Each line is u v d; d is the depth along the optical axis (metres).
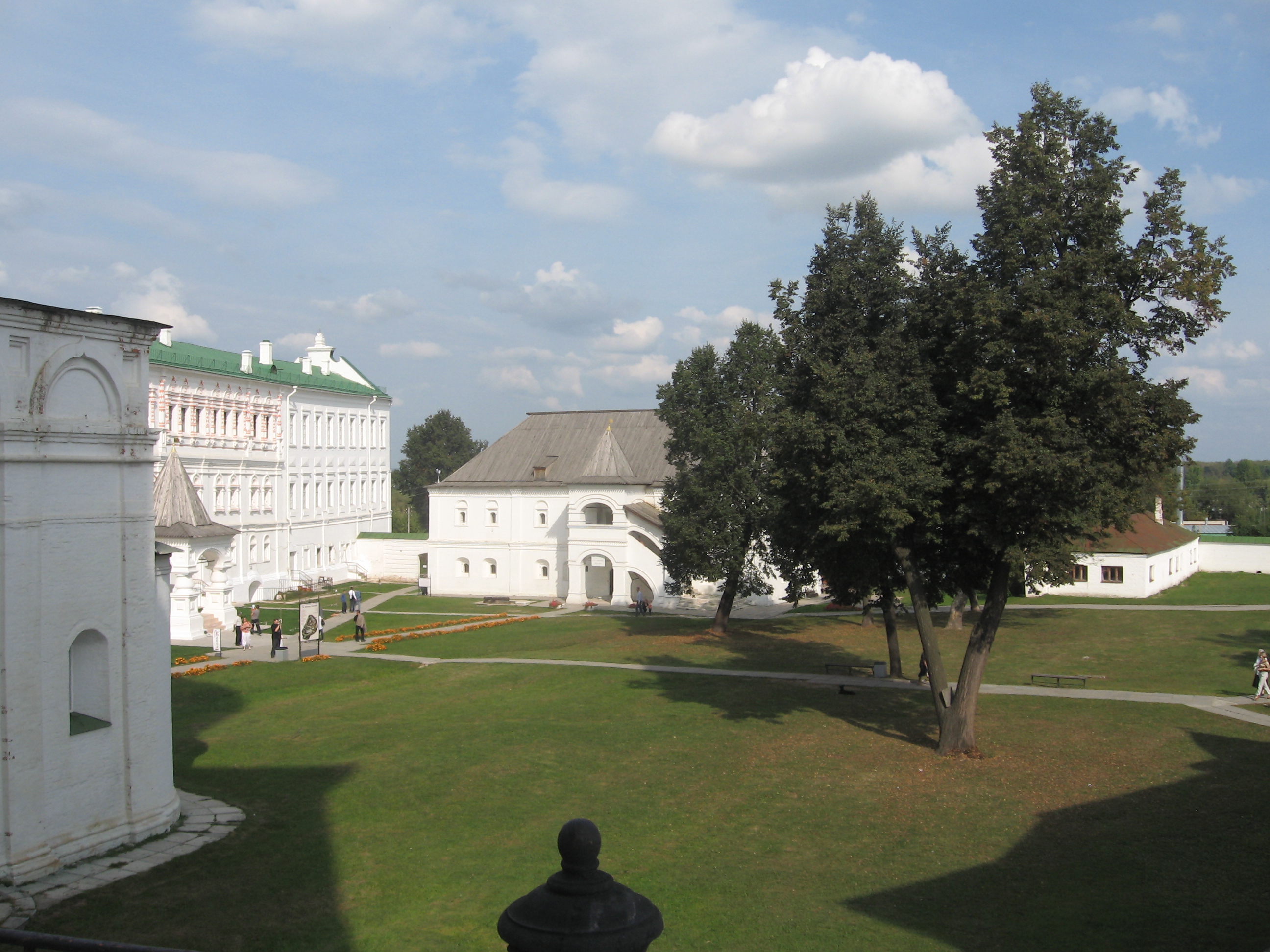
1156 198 24.94
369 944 16.64
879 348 28.89
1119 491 25.06
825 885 19.36
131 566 21.08
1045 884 18.92
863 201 31.11
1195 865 19.44
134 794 21.25
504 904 18.42
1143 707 33.81
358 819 23.62
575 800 25.25
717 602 71.31
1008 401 24.61
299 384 85.12
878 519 26.70
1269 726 30.75
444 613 69.56
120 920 17.28
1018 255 25.44
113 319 20.47
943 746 28.88
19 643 18.64
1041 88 26.02
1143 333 25.02
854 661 45.81
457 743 30.97
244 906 18.12
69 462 19.66
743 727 32.88
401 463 151.62
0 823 18.48
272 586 80.19
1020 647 47.88
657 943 16.66
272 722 34.72
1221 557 77.50
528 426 89.00
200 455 71.00
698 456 55.22
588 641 53.44
